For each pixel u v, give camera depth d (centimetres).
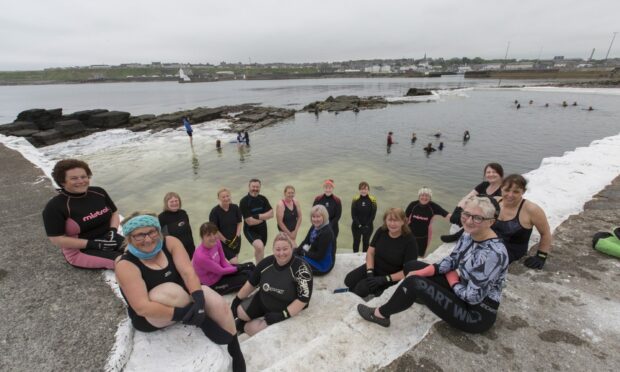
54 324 316
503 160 1694
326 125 2941
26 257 442
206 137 2383
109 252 404
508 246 387
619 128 2469
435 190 1259
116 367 264
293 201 648
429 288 272
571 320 300
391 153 1873
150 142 2205
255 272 394
